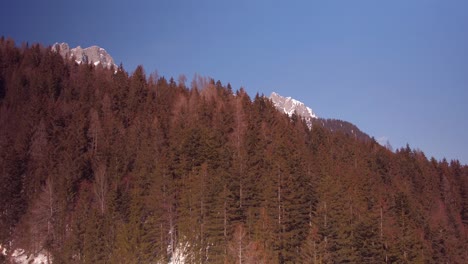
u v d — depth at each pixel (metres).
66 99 102.94
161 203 58.06
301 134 104.94
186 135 73.00
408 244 61.88
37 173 72.69
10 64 121.44
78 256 58.09
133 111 99.62
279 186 58.91
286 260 53.47
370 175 89.06
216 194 57.34
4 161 72.38
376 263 57.25
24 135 81.56
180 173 64.38
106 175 69.94
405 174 106.19
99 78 118.31
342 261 53.97
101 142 82.94
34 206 66.38
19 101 99.62
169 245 56.75
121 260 52.53
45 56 127.38
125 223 58.88
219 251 51.72
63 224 63.16
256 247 49.50
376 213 63.47
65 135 84.00
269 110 110.31
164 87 116.94
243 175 63.09
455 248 75.62
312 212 60.34
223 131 86.94
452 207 99.56
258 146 79.50
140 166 72.62
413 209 77.25
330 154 96.69
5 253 64.19
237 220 57.22
